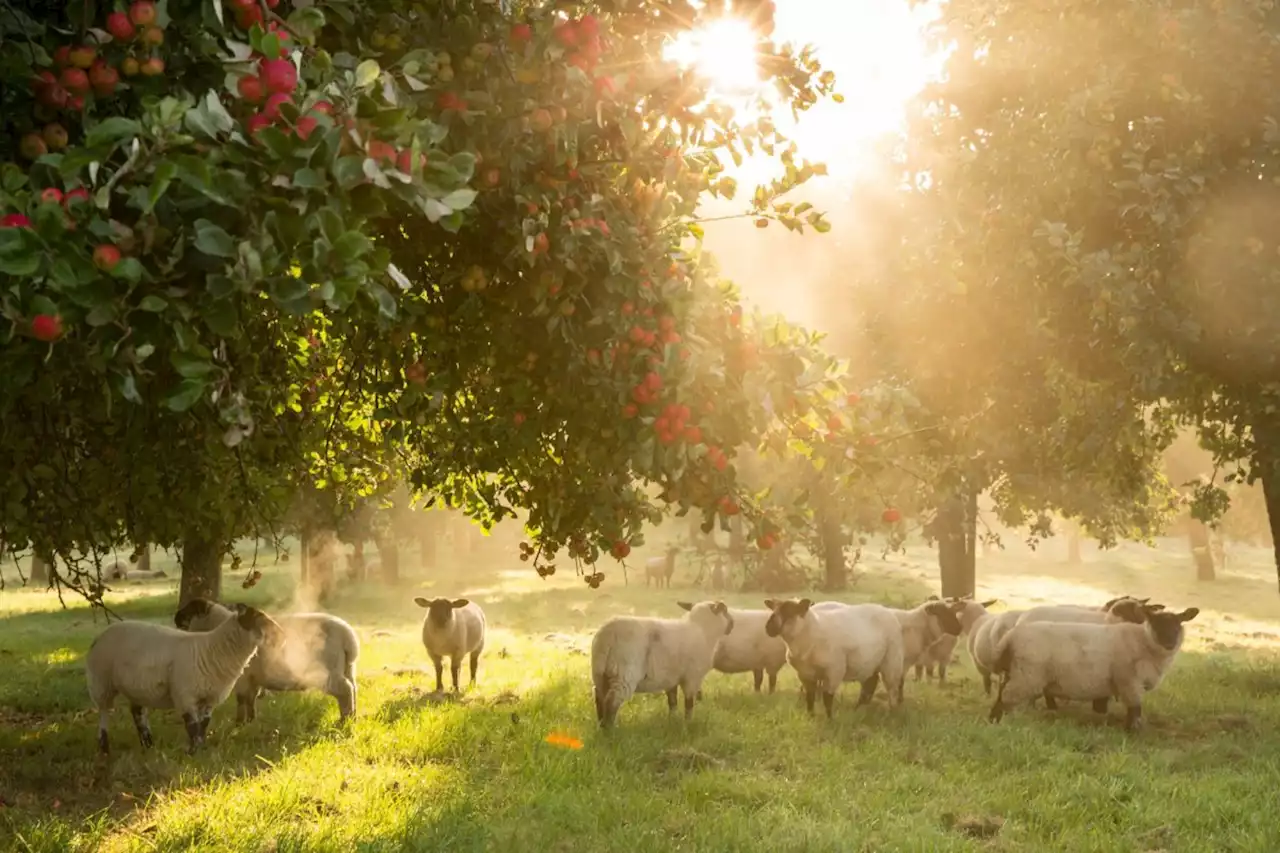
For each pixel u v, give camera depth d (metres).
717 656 13.11
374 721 10.77
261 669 10.91
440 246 6.19
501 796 7.90
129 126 3.10
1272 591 41.25
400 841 6.64
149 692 9.48
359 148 3.31
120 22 3.54
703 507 5.40
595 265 5.41
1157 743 10.34
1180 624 10.60
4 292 3.19
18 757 9.32
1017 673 11.23
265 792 7.76
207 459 8.41
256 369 6.93
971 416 13.46
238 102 3.55
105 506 9.01
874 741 10.12
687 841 6.87
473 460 7.93
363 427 10.00
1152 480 21.91
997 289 12.56
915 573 43.75
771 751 9.80
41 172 3.37
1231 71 10.73
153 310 3.29
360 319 6.54
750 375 4.98
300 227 3.26
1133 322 10.70
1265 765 9.09
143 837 6.73
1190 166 10.91
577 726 10.59
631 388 5.02
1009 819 7.56
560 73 4.67
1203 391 13.42
